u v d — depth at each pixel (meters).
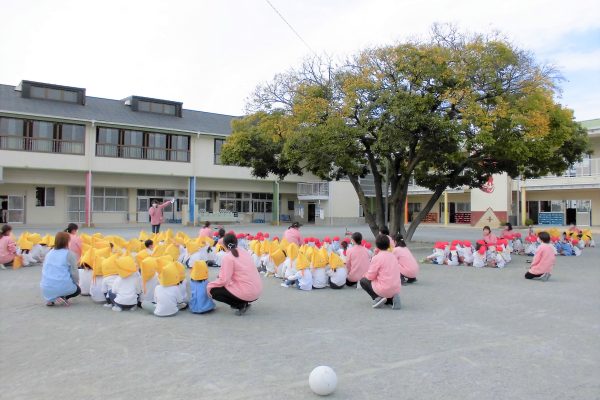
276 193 36.06
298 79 15.79
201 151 32.00
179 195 33.09
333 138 13.52
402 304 7.43
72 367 4.44
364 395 3.84
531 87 12.95
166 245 9.85
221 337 5.49
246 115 19.47
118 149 28.92
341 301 7.68
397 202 16.30
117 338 5.41
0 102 25.52
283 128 15.40
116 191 30.56
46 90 27.89
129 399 3.71
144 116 30.73
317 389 3.78
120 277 6.83
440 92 12.93
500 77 13.16
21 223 27.62
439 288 8.89
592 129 26.48
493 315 6.67
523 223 30.20
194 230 26.41
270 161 18.44
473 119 12.33
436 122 12.16
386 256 7.11
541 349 5.06
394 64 12.97
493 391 3.93
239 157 18.20
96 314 6.61
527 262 13.06
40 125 26.44
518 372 4.37
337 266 8.78
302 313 6.78
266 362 4.61
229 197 35.50
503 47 12.64
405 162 16.38
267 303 7.49
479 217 32.59
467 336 5.56
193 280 6.75
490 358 4.76
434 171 18.64
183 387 3.96
